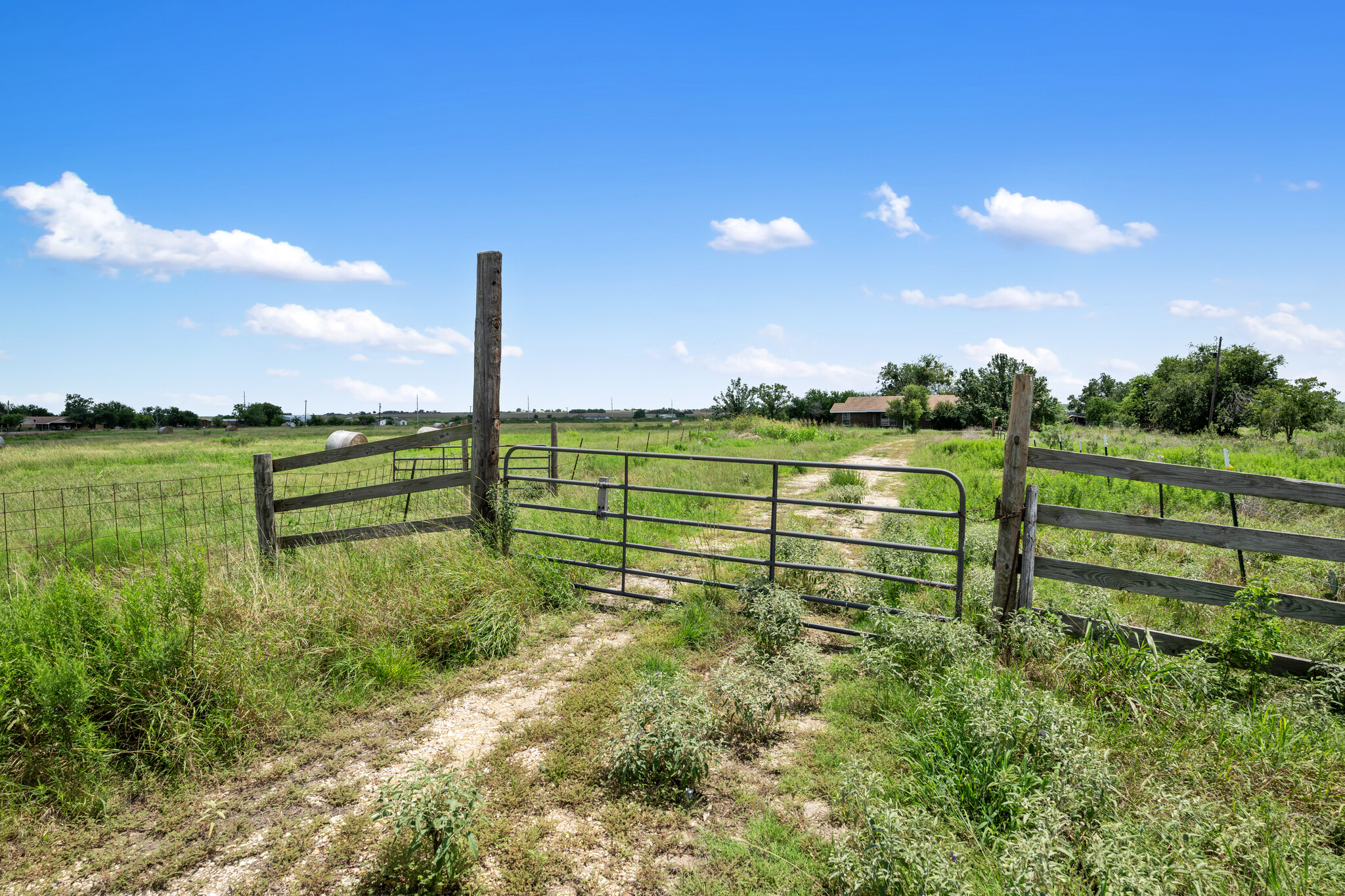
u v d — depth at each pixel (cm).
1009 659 450
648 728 350
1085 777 279
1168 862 244
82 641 373
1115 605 557
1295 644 457
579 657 493
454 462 1897
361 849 286
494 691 438
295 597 503
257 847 289
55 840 290
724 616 552
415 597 520
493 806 311
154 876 272
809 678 421
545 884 264
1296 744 332
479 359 638
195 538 848
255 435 5903
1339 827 281
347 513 1008
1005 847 251
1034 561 476
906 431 5916
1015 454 473
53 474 1780
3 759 322
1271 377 4838
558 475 1395
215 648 396
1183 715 355
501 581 570
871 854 247
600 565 638
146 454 2470
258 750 362
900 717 381
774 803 317
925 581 496
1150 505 1008
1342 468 1580
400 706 414
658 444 3064
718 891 258
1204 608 544
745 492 1218
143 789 326
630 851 283
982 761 309
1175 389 4850
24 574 629
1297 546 410
